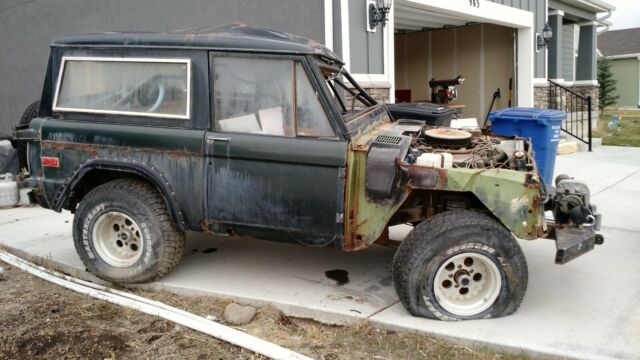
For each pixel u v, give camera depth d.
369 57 7.72
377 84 7.73
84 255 4.19
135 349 3.33
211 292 3.96
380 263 4.53
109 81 4.09
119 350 3.32
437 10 9.23
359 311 3.60
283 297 3.83
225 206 3.82
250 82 3.75
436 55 13.47
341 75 4.95
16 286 4.33
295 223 3.70
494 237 3.34
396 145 3.55
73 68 4.20
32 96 10.72
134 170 3.97
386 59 7.96
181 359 3.21
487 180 3.38
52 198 4.27
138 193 3.99
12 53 10.98
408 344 3.28
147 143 3.92
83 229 4.14
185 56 3.86
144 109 4.00
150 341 3.43
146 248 4.01
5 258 4.88
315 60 3.73
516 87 11.98
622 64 33.31
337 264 4.51
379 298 3.82
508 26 11.48
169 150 3.88
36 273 4.50
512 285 3.41
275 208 3.71
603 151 10.95
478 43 12.63
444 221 3.39
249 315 3.66
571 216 3.62
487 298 3.46
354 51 7.46
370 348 3.27
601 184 7.58
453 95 11.05
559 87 12.47
